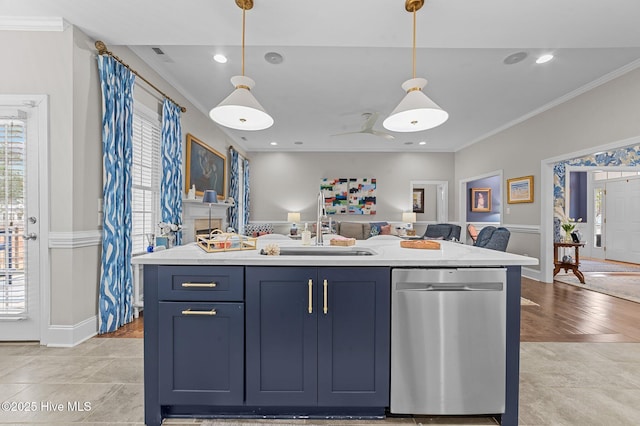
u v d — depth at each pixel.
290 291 1.45
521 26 2.21
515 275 1.47
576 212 7.50
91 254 2.44
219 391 1.46
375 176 7.48
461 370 1.45
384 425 1.48
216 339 1.45
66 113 2.26
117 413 1.53
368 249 1.90
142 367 1.98
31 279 2.30
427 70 3.36
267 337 1.46
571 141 3.99
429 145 7.00
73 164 2.27
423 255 1.58
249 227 7.37
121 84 2.63
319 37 2.39
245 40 2.45
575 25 2.19
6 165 2.24
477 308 1.45
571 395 1.71
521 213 4.99
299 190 7.47
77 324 2.31
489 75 3.48
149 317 1.46
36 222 2.27
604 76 3.47
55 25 2.22
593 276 4.98
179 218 3.60
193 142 4.17
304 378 1.47
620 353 2.25
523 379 1.88
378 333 1.46
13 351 2.19
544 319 2.96
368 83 3.71
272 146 7.13
